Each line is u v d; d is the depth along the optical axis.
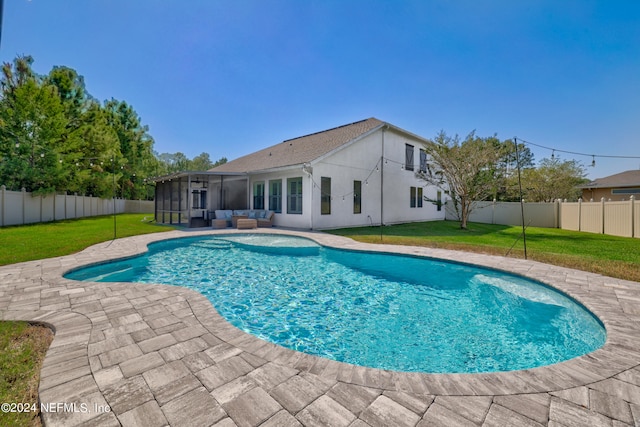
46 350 2.83
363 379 2.42
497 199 19.89
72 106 21.03
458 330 4.30
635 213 11.51
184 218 17.22
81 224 15.53
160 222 17.16
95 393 2.18
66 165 18.14
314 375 2.46
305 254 9.21
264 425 1.89
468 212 15.18
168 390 2.23
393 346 3.85
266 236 11.89
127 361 2.62
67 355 2.71
